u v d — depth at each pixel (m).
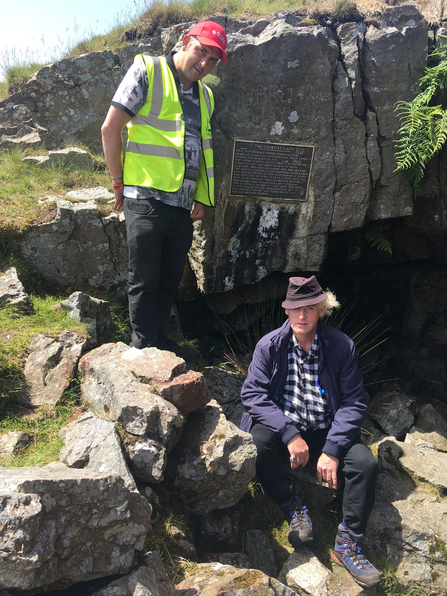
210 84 3.30
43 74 4.03
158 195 2.62
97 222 3.28
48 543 1.52
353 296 5.17
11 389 2.36
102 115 4.20
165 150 2.62
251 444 2.32
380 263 4.91
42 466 1.91
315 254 3.79
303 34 3.33
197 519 2.39
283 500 2.46
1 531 1.45
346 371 2.52
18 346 2.54
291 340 2.58
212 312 4.29
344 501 2.38
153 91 2.61
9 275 3.00
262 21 3.44
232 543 2.40
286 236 3.71
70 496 1.62
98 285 3.39
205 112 2.80
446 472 2.89
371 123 3.59
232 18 3.46
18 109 4.46
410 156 3.56
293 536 2.37
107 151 2.65
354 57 3.47
